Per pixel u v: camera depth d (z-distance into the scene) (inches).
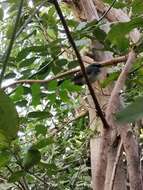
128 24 37.3
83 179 99.4
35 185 82.4
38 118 66.1
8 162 44.1
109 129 41.8
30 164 43.5
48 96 58.1
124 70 41.5
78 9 77.5
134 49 44.8
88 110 82.1
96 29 52.3
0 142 39.2
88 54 61.0
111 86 61.1
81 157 96.7
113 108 39.8
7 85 52.1
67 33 39.7
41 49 59.1
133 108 15.4
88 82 42.1
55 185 86.9
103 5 79.4
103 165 43.5
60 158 97.3
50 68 59.9
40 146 45.4
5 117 26.8
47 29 74.4
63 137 95.9
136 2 46.7
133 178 55.6
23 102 60.2
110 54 62.3
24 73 62.2
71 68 59.5
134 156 56.2
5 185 65.3
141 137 80.1
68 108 87.0
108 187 46.5
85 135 83.6
